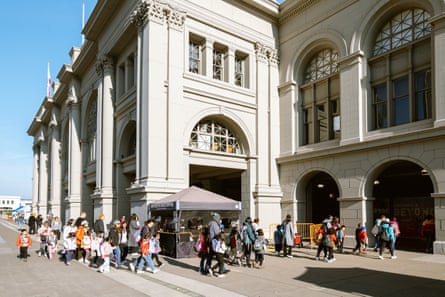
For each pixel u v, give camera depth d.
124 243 13.12
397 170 21.17
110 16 23.27
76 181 31.22
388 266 12.45
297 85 22.88
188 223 17.83
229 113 21.08
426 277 10.44
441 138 15.11
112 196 22.31
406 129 16.69
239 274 11.04
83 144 30.94
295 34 23.00
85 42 28.19
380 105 18.30
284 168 22.75
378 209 23.92
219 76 21.81
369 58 18.69
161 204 15.77
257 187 21.67
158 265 12.43
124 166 22.17
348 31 19.55
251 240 12.44
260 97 22.61
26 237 14.88
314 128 21.67
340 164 19.31
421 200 21.53
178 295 8.45
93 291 8.95
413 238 21.67
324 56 21.77
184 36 19.67
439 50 15.46
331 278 10.34
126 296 8.40
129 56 22.19
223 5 21.52
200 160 19.80
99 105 24.53
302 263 13.26
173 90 18.53
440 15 15.40
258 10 23.14
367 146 17.77
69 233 13.75
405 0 17.06
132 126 21.84
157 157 17.64
